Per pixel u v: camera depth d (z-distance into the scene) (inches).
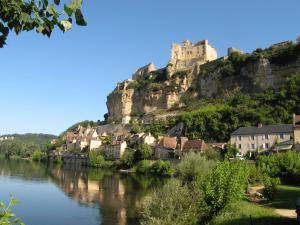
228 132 4633.4
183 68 7106.3
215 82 6112.2
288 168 2468.0
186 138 4586.6
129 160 4697.3
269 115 4397.1
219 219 1257.4
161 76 7455.7
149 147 4741.6
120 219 1806.1
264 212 1336.1
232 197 1358.3
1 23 268.5
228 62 5984.3
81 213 1958.7
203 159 2237.9
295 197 1818.4
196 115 5152.6
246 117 4557.1
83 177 3762.3
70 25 252.1
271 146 3700.8
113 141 6146.7
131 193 2610.7
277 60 5251.0
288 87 4589.1
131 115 7667.3
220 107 5167.3
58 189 2842.0
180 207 1289.4
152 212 1327.5
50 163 6481.3
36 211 2011.6
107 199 2369.6
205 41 7224.4
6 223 291.7
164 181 3275.1
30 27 265.7
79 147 6963.6
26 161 6914.4
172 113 6314.0
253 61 5536.4
